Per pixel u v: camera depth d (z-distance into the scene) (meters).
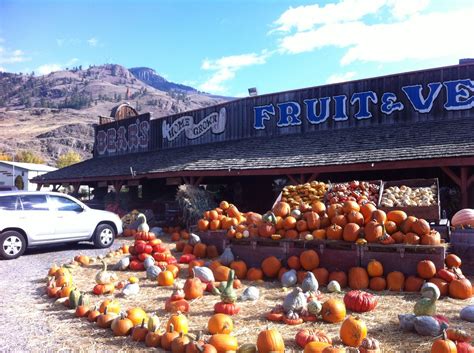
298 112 18.02
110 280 7.68
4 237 10.77
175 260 9.67
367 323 5.46
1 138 163.00
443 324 4.94
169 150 23.38
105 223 12.98
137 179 20.73
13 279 8.62
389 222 7.63
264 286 7.66
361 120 16.25
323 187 10.69
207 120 21.89
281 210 8.75
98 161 28.36
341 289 7.37
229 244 8.99
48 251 12.23
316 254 7.84
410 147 12.59
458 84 14.23
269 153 16.03
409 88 15.21
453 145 11.77
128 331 5.28
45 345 4.96
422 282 7.02
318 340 4.64
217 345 4.45
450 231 8.70
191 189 16.19
